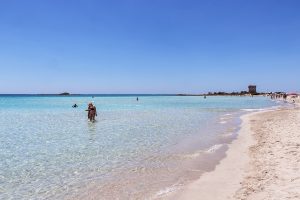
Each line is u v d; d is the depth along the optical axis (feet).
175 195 32.22
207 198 30.78
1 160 49.26
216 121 112.78
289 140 59.16
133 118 130.62
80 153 54.54
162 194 32.68
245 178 36.45
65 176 39.99
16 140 70.33
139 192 33.50
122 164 46.19
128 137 73.56
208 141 66.44
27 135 78.84
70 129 91.56
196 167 43.68
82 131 86.28
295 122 95.71
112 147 60.23
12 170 43.11
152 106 263.08
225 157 49.73
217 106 249.75
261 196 29.01
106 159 49.57
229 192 31.91
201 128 90.79
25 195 33.06
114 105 290.35
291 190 29.60
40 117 142.41
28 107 255.09
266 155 47.47
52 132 84.53
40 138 73.26
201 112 169.89
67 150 57.47
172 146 60.85
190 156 51.21
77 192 33.83
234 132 80.48
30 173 41.55
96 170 42.86
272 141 60.44
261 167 40.27
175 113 162.50
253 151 52.85
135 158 50.14
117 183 36.81
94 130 88.28
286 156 44.93
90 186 35.81
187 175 39.68
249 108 210.59
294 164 39.52
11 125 104.42
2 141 68.90
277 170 37.52
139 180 37.91
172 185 35.65
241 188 32.68
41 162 47.73
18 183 37.19
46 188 35.29
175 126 96.89
